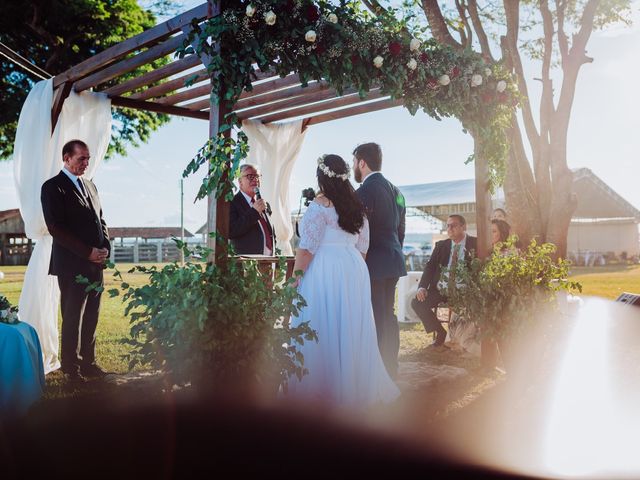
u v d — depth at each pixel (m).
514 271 4.48
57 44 14.95
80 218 4.41
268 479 2.64
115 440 3.06
